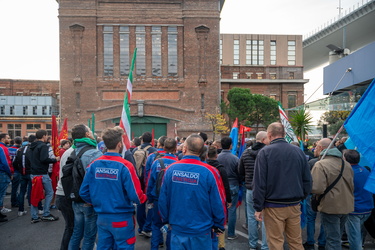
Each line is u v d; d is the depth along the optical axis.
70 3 36.56
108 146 3.96
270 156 4.05
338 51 22.12
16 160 9.02
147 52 37.25
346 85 12.54
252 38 55.41
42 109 53.06
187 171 3.48
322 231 5.74
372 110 4.17
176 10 37.59
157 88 37.16
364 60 11.16
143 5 37.44
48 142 9.80
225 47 54.94
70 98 36.19
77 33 36.50
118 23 37.09
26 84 56.47
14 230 6.96
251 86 48.81
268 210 4.09
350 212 4.50
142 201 3.97
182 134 36.94
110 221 3.83
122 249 3.86
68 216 5.01
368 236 6.68
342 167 4.45
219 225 3.52
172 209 3.51
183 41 37.62
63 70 36.28
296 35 56.03
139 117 36.88
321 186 4.39
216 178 3.53
